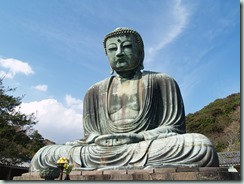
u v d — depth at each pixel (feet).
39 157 42.45
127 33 48.52
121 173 35.01
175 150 36.81
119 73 49.39
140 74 49.08
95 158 40.11
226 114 174.81
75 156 41.06
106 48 50.11
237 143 142.31
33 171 41.57
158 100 46.34
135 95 46.21
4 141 87.76
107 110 47.24
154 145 38.22
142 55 50.31
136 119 44.14
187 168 33.73
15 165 91.40
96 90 50.11
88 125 48.42
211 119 174.81
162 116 45.60
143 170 34.24
